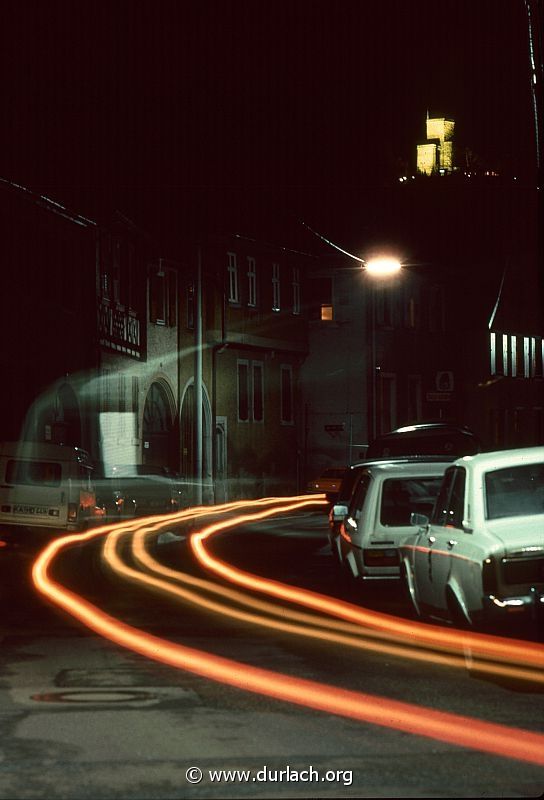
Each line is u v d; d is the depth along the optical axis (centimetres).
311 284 6269
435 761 799
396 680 1111
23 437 3803
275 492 5944
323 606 1698
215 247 5416
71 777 757
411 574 1352
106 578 2130
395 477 1647
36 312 3903
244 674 1144
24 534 2873
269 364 5928
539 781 747
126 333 4588
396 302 6406
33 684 1093
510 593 1078
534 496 1166
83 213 4225
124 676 1134
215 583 2044
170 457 5075
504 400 7162
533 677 1120
